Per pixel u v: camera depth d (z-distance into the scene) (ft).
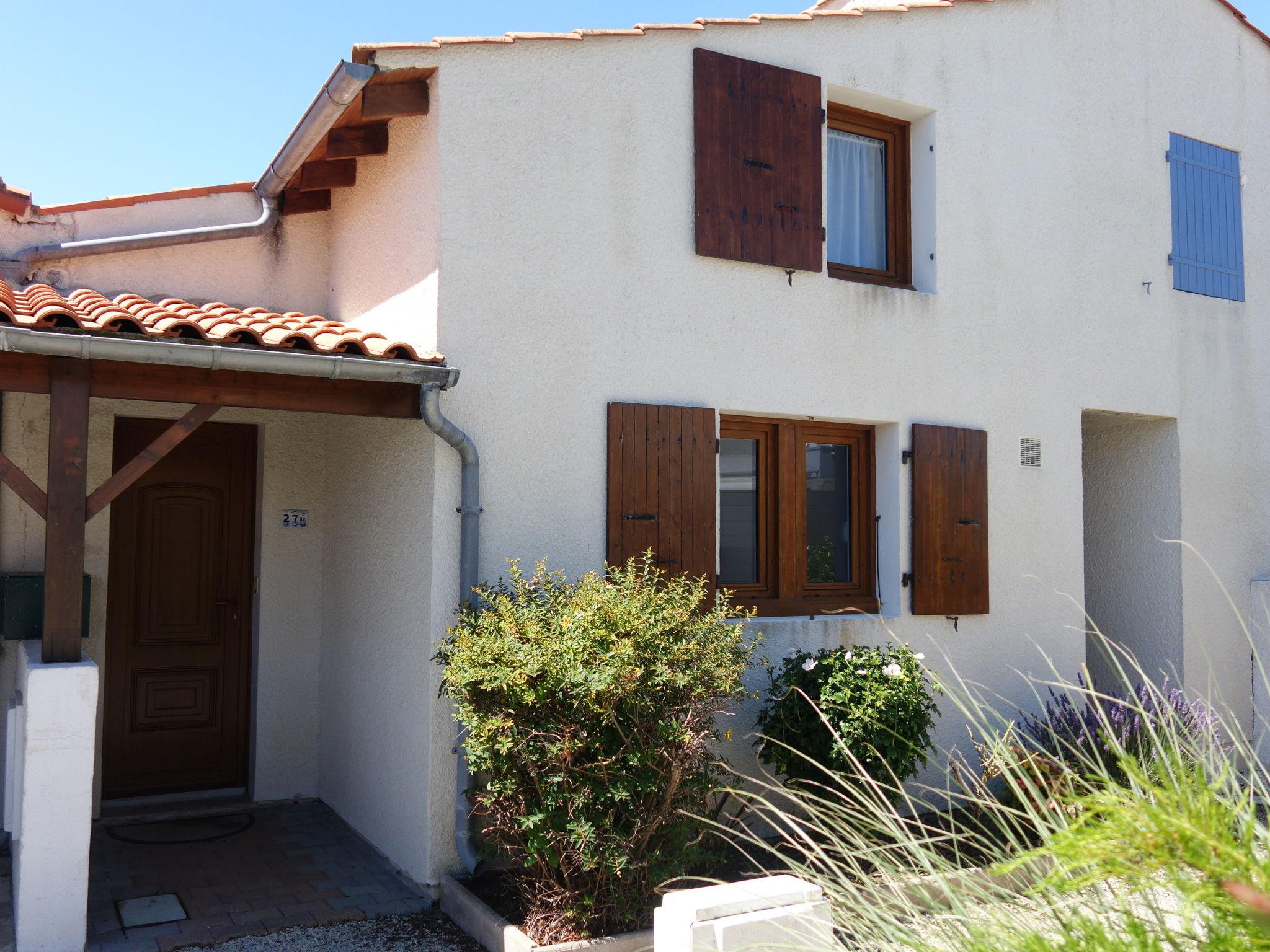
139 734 23.58
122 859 19.67
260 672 23.48
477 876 17.53
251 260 23.81
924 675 19.95
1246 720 28.86
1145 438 29.07
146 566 23.73
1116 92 27.78
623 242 19.98
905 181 25.00
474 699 15.62
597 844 15.06
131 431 23.50
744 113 21.49
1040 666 24.98
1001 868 7.04
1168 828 6.06
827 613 22.66
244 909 17.17
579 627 15.51
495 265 18.62
